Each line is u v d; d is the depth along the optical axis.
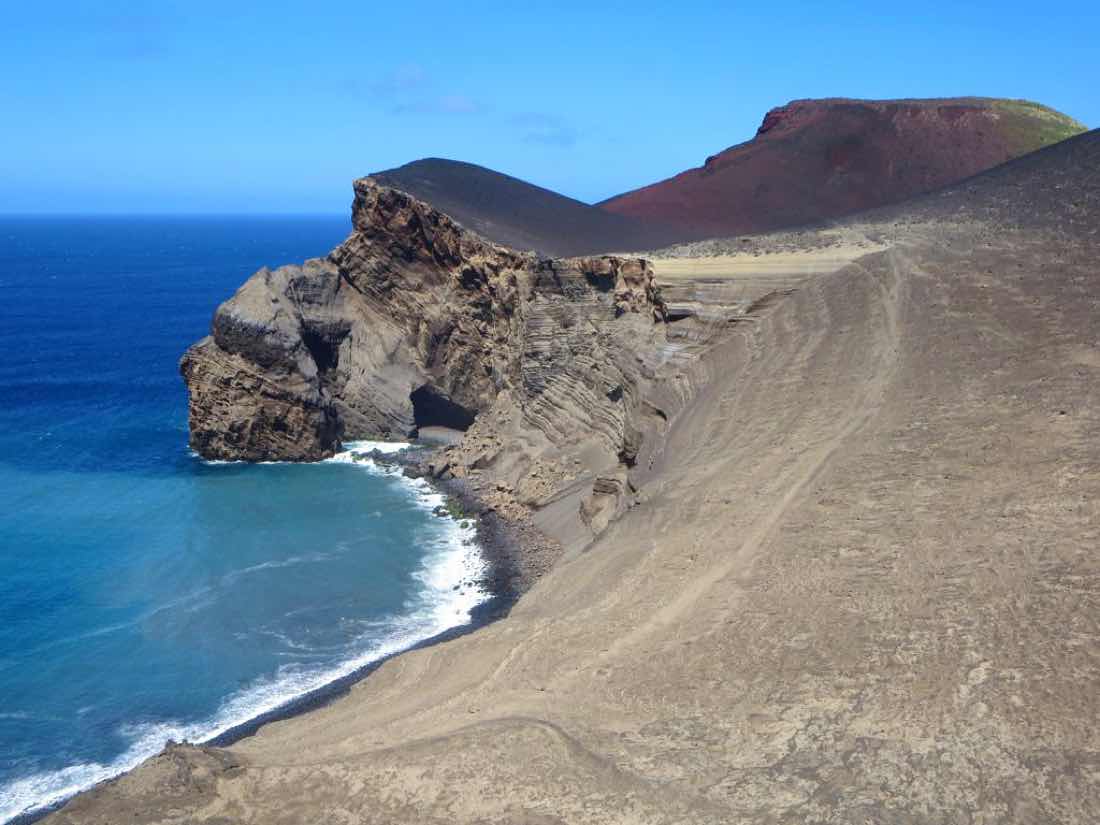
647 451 50.03
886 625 25.17
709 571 31.58
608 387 60.78
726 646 26.70
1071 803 18.16
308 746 27.02
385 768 23.08
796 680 24.17
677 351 54.78
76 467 70.50
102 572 50.91
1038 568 25.25
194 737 35.62
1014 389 35.00
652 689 25.73
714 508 35.78
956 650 23.30
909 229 59.41
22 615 45.69
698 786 21.02
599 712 25.30
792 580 28.97
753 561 31.05
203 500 63.06
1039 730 20.09
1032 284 42.69
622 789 21.34
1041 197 56.78
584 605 32.75
